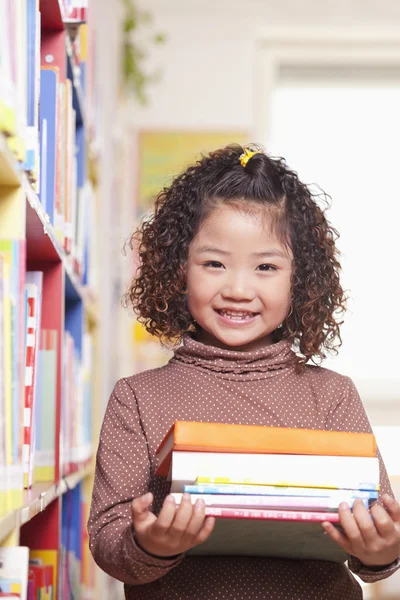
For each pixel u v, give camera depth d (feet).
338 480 3.72
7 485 4.06
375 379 17.76
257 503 3.65
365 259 18.13
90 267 9.13
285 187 5.23
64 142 6.64
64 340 7.05
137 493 4.58
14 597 3.72
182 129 17.85
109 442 4.73
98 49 11.82
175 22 18.03
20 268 4.13
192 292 5.01
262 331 4.98
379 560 3.79
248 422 4.75
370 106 18.43
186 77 17.95
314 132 18.35
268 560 4.52
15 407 4.10
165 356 16.53
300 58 18.30
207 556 4.50
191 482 3.68
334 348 5.84
